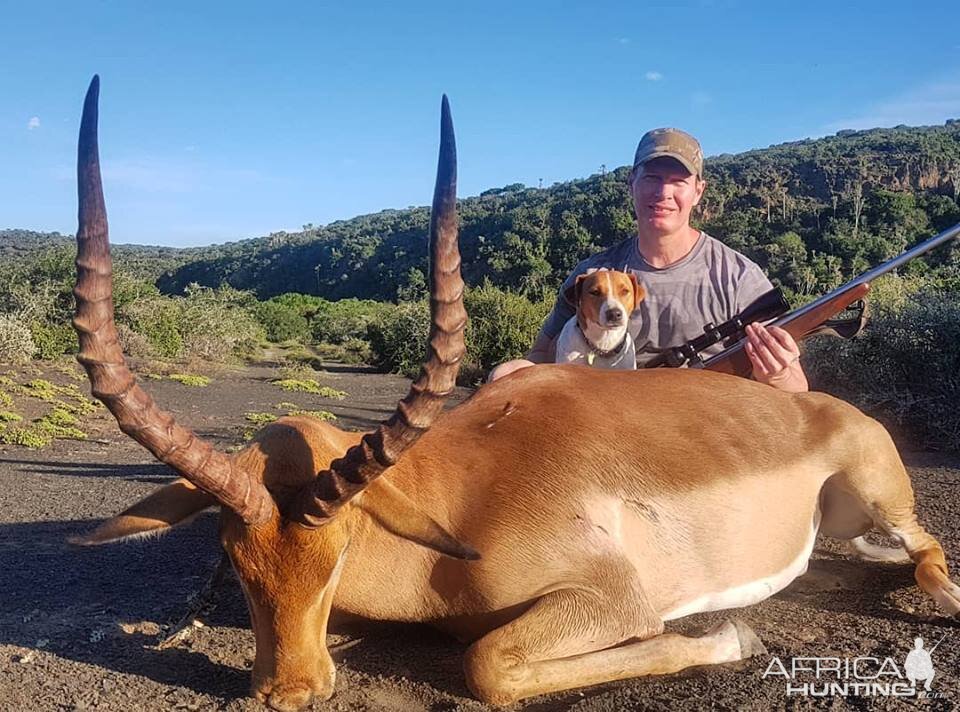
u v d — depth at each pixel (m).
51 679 1.05
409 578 1.03
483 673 0.95
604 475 1.09
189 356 8.52
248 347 10.23
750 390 1.29
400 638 1.16
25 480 2.64
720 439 1.19
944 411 3.07
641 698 0.96
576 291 1.91
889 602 1.28
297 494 0.92
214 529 1.88
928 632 1.16
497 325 7.45
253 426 4.10
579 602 1.00
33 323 7.25
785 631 1.18
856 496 1.27
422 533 0.92
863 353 3.55
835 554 1.52
